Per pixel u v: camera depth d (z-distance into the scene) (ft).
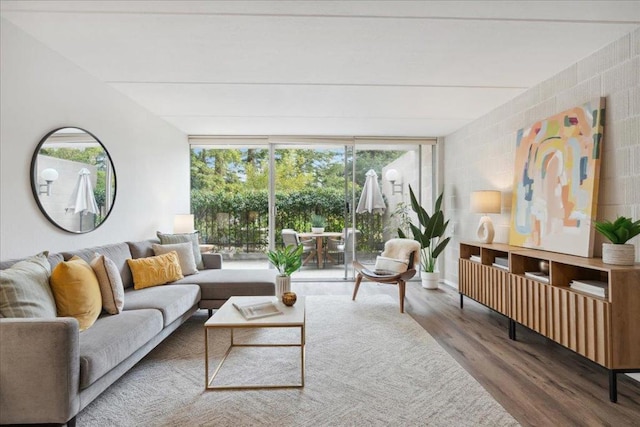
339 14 7.16
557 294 8.06
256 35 7.98
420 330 10.46
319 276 18.10
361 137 17.94
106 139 10.85
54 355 5.13
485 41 8.22
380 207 18.29
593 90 8.71
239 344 9.25
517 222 11.30
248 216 18.26
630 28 7.57
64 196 8.89
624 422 5.93
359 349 9.02
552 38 8.02
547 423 5.89
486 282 11.27
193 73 10.08
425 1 6.70
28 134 7.84
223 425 5.81
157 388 7.02
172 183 15.83
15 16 7.12
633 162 7.61
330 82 10.77
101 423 5.86
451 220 17.13
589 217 8.39
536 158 10.50
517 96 11.88
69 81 9.18
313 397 6.68
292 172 18.07
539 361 8.39
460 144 16.24
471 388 7.04
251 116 14.44
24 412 5.15
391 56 9.02
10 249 7.40
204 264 13.60
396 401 6.55
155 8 6.90
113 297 7.67
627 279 6.72
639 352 6.65
